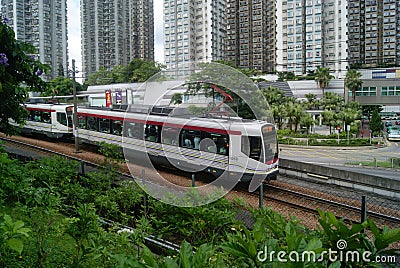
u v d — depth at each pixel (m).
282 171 16.03
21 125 8.55
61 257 4.30
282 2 56.91
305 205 11.47
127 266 2.74
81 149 20.73
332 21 54.69
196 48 47.09
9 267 3.62
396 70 44.88
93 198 8.02
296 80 49.25
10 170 5.90
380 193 12.70
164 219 6.31
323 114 37.59
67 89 36.56
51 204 5.40
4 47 7.16
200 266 2.70
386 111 55.56
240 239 3.02
